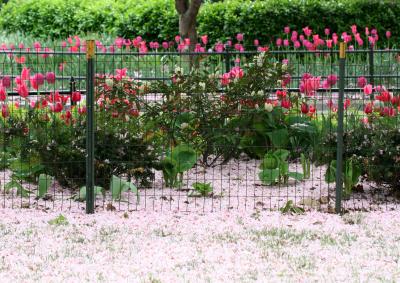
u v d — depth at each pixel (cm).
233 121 994
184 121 980
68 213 817
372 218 809
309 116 1015
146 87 959
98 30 2184
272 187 930
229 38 1955
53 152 889
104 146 889
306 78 988
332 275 629
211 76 977
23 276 624
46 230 755
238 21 2003
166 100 982
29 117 940
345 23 2012
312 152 1008
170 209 834
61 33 2245
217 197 884
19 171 892
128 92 952
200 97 972
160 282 608
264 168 923
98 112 930
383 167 871
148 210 830
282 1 2006
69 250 693
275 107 1002
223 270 640
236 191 911
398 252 695
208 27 2039
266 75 984
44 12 2262
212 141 995
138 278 619
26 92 925
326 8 1997
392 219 806
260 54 983
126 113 949
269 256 679
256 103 989
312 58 1445
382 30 2027
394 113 941
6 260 664
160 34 2077
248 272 635
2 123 952
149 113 965
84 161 890
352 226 779
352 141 887
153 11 2091
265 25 1989
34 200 866
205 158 1014
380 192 909
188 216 809
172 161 907
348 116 1047
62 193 866
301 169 998
